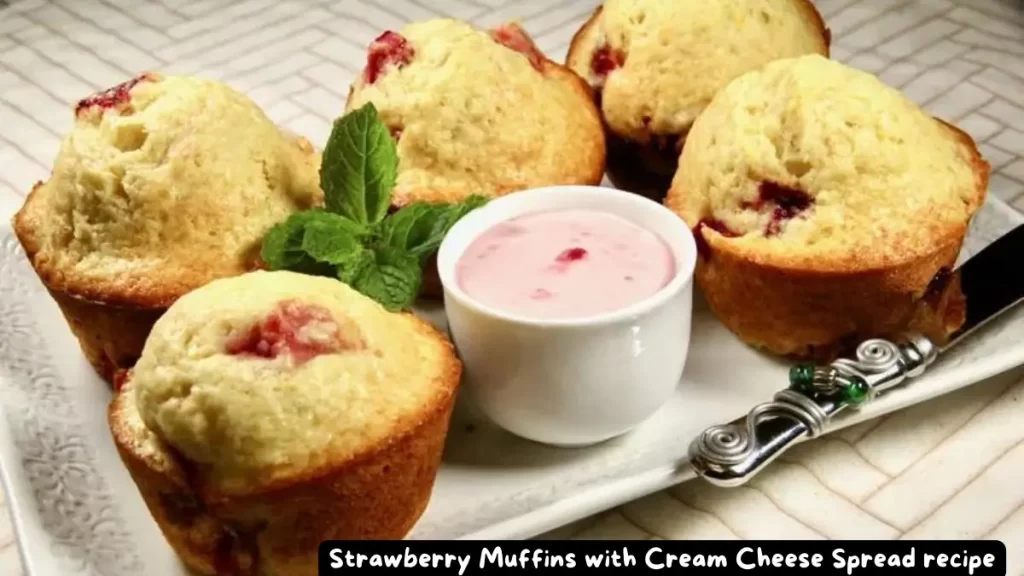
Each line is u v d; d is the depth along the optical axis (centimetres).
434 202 46
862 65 62
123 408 40
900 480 42
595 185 49
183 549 40
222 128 45
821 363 46
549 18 68
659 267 43
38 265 46
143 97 46
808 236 44
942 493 42
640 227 44
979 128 57
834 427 43
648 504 42
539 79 49
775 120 45
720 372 46
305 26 69
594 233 44
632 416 43
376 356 40
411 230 45
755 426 42
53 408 46
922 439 44
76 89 65
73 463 44
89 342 46
